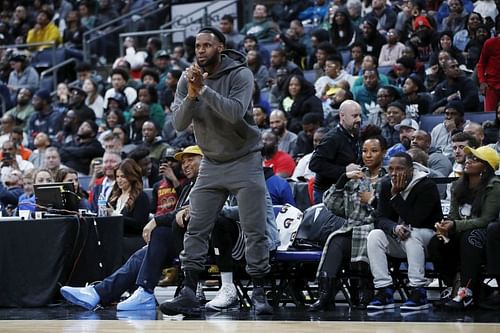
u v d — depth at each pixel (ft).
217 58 43.60
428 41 83.25
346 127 52.31
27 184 65.41
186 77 41.63
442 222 45.06
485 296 46.42
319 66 84.69
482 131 58.08
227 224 46.73
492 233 44.55
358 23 92.38
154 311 47.26
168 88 86.58
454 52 79.71
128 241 54.90
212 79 43.60
